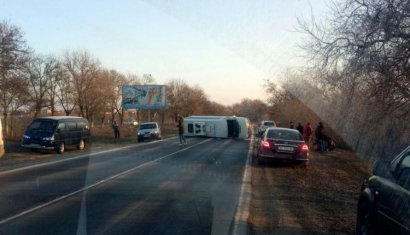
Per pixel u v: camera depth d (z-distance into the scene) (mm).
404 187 5438
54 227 7348
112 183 12195
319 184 13305
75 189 11195
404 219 5176
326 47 12617
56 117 26297
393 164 6234
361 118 12906
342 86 12547
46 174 14266
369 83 12500
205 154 19172
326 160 20875
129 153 21188
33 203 9375
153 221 7902
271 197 10938
